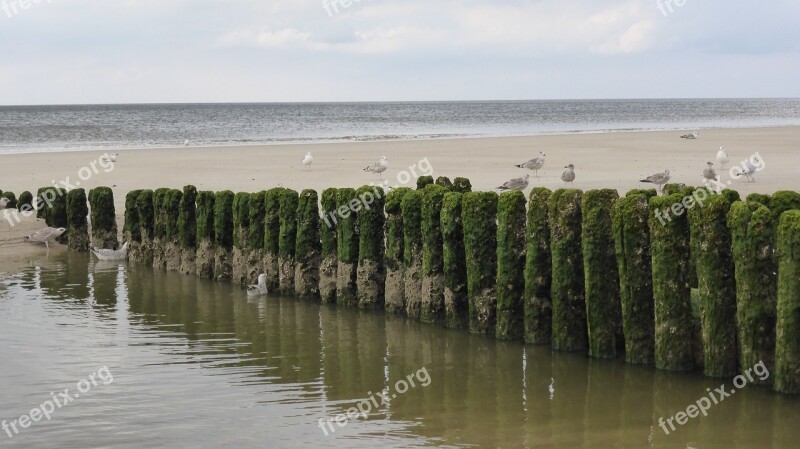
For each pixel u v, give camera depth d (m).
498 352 12.45
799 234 9.78
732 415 9.95
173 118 135.12
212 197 18.06
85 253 21.45
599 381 11.18
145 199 19.62
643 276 11.34
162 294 16.78
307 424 9.99
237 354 12.77
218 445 9.43
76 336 13.80
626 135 56.88
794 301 9.91
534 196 12.42
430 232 13.62
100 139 64.62
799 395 10.09
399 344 13.10
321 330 13.98
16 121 117.12
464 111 183.62
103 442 9.57
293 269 16.19
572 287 12.09
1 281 18.06
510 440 9.41
